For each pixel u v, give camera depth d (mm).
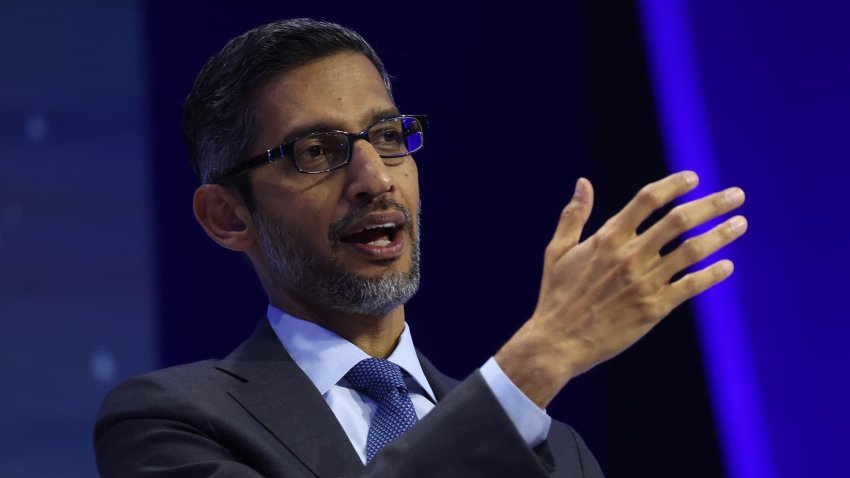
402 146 5176
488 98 9758
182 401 4883
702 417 9414
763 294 9172
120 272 10008
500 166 9719
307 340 5184
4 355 9703
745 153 9227
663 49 9547
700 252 4113
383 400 5051
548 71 9734
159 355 9703
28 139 10000
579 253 4250
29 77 10078
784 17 9133
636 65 9617
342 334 5223
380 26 9727
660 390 9539
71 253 9938
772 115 9156
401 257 5043
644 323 4152
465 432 4117
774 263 9133
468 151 9727
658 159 9500
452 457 4094
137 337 9961
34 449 9680
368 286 4988
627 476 9523
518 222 9672
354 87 5113
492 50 9797
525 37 9797
